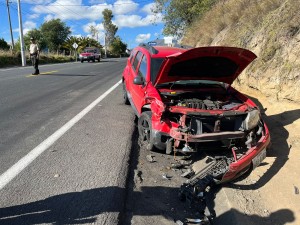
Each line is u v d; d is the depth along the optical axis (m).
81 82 14.93
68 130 6.79
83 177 4.62
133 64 8.32
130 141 6.19
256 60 8.03
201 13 26.28
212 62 5.59
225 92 6.32
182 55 5.22
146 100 6.04
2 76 17.20
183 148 5.02
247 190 4.50
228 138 5.13
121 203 4.04
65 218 3.66
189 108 5.40
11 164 4.99
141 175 5.01
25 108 8.88
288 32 7.09
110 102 9.85
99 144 5.98
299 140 5.49
